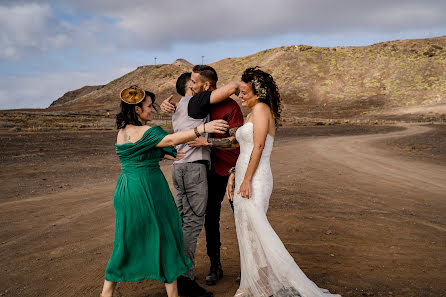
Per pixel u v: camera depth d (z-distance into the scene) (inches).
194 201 135.6
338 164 545.3
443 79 4643.2
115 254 112.8
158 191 116.3
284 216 247.8
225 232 212.2
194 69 141.9
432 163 563.5
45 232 210.2
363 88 4869.6
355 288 137.3
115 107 4586.6
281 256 122.2
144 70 6781.5
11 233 207.8
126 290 137.9
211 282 141.6
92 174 432.1
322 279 145.3
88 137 1003.9
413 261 165.8
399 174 452.8
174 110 140.3
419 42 5684.1
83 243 191.5
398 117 3176.7
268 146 129.3
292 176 433.1
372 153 716.0
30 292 136.6
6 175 413.1
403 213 259.8
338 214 255.0
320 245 188.2
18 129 1188.5
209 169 140.3
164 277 115.4
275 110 130.6
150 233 113.8
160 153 119.0
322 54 5812.0
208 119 138.8
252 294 127.4
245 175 126.8
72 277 149.3
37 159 556.7
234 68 6102.4
